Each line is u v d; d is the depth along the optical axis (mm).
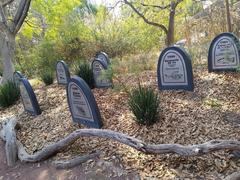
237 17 9344
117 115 4328
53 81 8625
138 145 3027
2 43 9391
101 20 14227
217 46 5336
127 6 14391
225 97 4305
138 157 3170
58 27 13742
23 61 14617
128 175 2922
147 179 2785
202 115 3811
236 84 4680
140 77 6242
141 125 3797
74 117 4492
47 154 3693
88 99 4012
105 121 4207
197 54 6691
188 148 2771
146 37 14062
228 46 5172
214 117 3711
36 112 5406
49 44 13766
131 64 6531
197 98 4453
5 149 4340
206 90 4691
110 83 5867
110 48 13391
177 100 4484
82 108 4219
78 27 14172
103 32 14016
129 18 14508
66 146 3689
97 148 3555
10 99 6605
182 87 4863
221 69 5383
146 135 3561
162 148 2916
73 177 3154
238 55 5070
